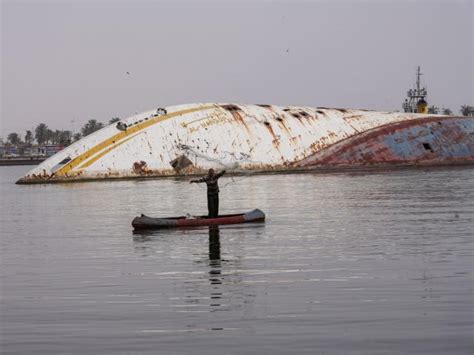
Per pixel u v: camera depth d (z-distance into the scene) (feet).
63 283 69.10
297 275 69.72
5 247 100.89
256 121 326.44
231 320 51.70
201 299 59.31
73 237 110.93
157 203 179.52
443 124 372.79
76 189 246.47
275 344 45.39
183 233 110.52
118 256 87.35
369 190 204.95
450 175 274.36
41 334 49.24
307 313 53.11
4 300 61.31
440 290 60.03
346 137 341.41
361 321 50.31
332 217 131.13
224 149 305.53
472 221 117.60
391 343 44.96
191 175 292.81
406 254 82.02
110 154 293.23
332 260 79.00
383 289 61.26
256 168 303.68
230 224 121.49
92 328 50.44
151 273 73.51
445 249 85.15
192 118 313.94
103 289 65.16
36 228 128.16
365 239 97.25
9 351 45.44
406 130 357.00
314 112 355.77
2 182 368.07
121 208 167.53
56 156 300.81
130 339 47.34
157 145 297.74
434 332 47.03
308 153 323.16
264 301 57.82
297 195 193.88
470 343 44.52
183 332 48.70
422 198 171.53
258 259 81.30
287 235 104.12
